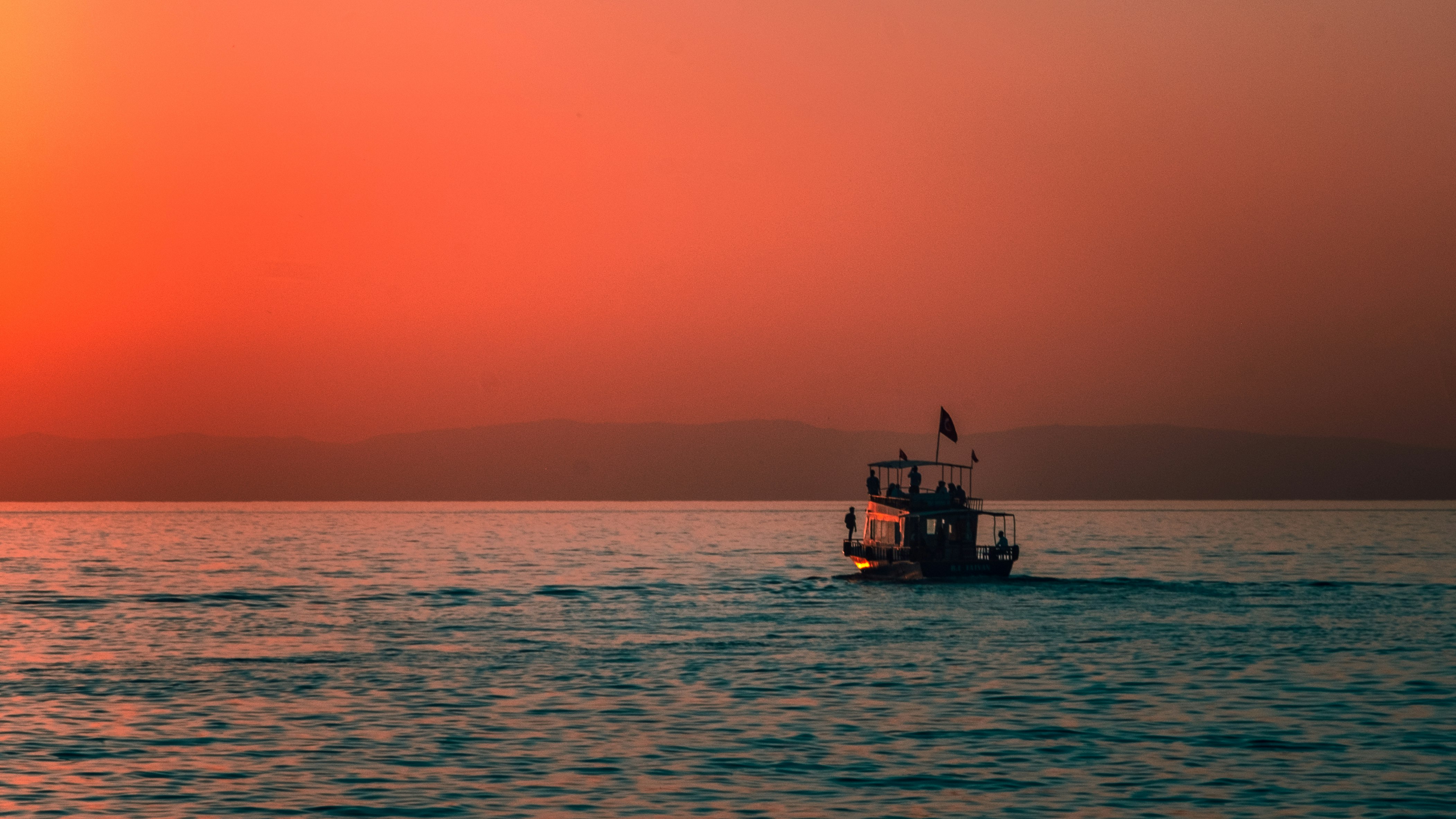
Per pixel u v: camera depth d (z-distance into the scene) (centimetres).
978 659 8506
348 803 4900
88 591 14875
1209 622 10656
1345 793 5025
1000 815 4728
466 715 6619
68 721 6481
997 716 6556
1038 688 7394
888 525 14950
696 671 8069
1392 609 11762
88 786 5172
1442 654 8662
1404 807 4822
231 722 6450
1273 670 7975
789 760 5575
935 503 14300
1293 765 5484
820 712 6681
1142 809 4809
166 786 5162
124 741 5997
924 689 7344
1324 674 7850
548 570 18988
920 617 11150
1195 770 5397
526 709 6781
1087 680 7650
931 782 5203
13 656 8925
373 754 5712
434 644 9538
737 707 6819
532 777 5284
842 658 8594
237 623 11106
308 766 5497
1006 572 14538
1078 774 5338
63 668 8312
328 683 7638
